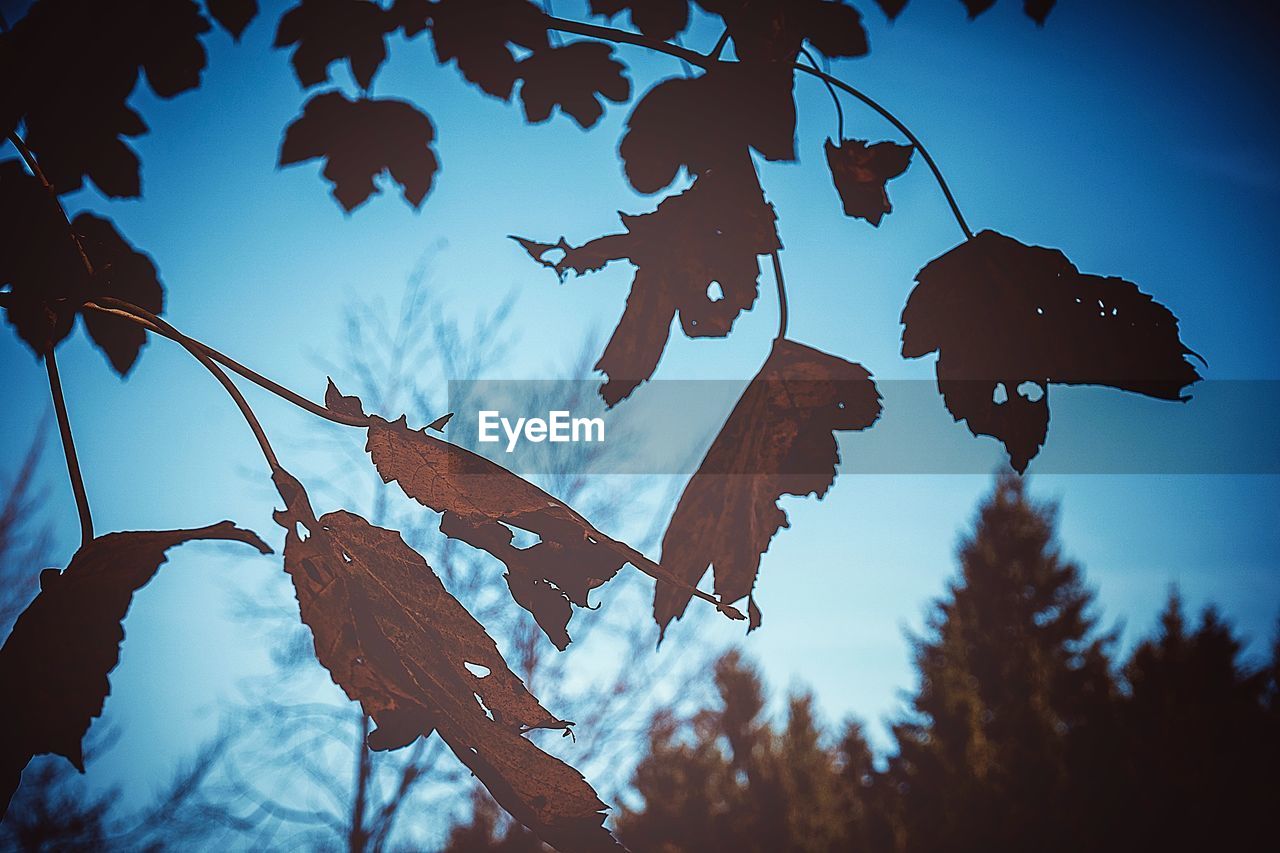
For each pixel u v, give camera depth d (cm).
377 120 110
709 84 94
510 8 106
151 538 76
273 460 78
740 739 1741
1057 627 1856
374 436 79
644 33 104
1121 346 93
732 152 94
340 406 80
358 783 658
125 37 102
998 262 93
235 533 76
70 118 101
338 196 111
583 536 80
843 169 95
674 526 94
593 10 105
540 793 75
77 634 75
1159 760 1435
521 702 77
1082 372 92
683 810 1502
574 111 106
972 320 93
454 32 106
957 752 1534
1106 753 1451
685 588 81
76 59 99
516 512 79
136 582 75
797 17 94
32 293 85
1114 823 1379
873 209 96
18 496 504
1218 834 1348
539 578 80
